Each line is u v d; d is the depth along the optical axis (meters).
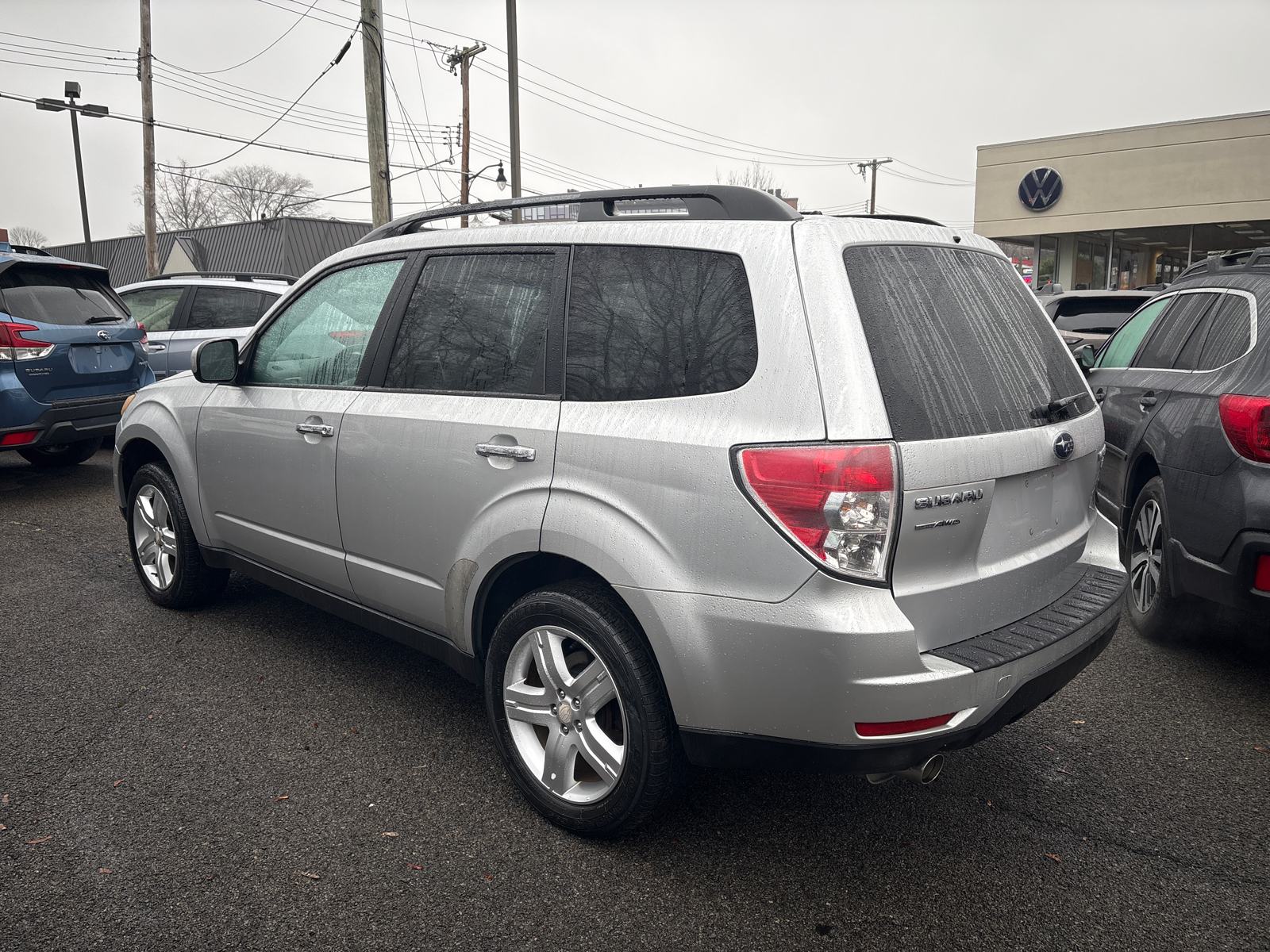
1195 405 3.85
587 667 2.60
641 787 2.46
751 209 2.46
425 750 3.18
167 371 9.37
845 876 2.50
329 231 40.59
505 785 2.97
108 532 6.18
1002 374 2.51
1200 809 2.86
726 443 2.22
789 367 2.19
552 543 2.54
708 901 2.38
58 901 2.32
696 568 2.26
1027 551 2.54
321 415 3.38
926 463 2.14
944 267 2.54
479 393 2.89
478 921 2.29
